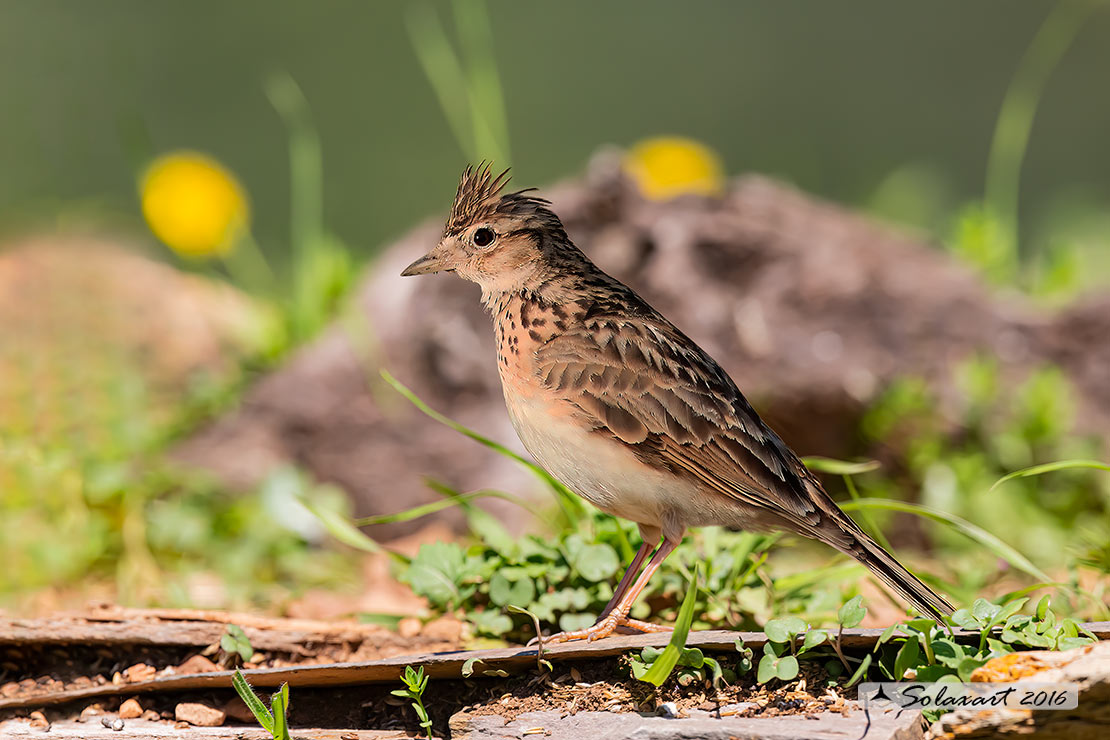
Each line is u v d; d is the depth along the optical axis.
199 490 12.21
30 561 10.80
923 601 7.74
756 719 6.67
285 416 13.41
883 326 12.92
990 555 10.91
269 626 8.34
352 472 13.03
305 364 13.86
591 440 8.11
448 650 8.39
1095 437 12.37
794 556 11.41
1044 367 12.97
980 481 11.84
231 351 15.55
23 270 16.56
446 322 13.50
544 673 7.34
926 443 12.32
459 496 9.34
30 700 7.66
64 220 19.92
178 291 16.72
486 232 8.59
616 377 8.09
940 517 8.77
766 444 8.16
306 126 25.62
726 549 9.15
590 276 8.66
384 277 14.33
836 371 12.59
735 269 13.34
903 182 21.05
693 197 13.92
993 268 15.37
